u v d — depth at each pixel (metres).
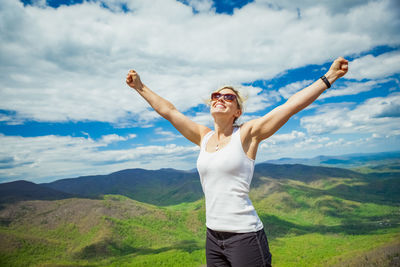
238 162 2.18
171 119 3.01
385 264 55.50
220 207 2.22
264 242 2.23
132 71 3.16
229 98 2.48
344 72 2.04
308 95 2.07
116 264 80.56
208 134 2.79
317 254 79.06
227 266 2.33
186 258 81.69
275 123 2.10
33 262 77.88
